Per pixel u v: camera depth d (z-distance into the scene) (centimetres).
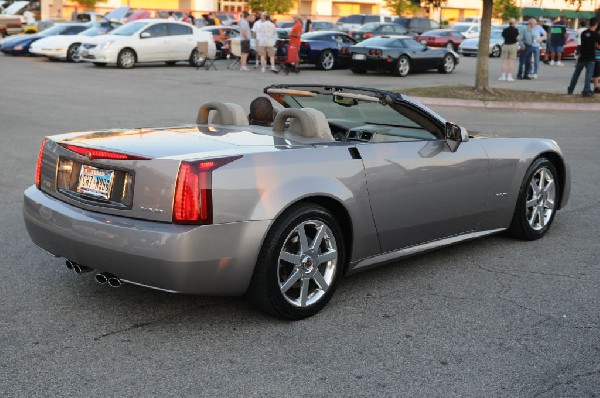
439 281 488
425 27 3766
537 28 2758
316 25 3575
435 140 490
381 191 443
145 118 1263
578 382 343
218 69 2330
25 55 2759
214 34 2783
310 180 401
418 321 416
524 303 448
